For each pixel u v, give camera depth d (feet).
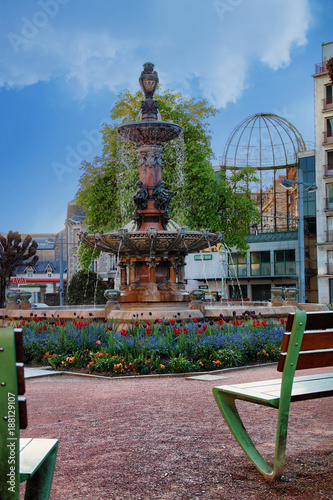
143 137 53.88
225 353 32.99
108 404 21.38
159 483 11.80
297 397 11.78
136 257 51.98
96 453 14.19
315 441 14.96
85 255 102.63
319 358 12.07
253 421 17.42
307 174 160.56
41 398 23.47
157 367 31.50
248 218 99.60
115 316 42.63
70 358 33.30
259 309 47.32
